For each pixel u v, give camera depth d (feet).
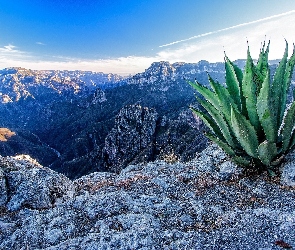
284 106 22.08
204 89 24.23
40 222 19.10
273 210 17.06
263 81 21.06
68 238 17.07
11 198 22.86
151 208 19.54
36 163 31.01
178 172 26.58
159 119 583.99
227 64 24.41
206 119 24.81
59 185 25.05
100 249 15.07
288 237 14.44
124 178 27.12
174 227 17.20
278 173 21.62
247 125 19.81
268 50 23.12
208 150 31.17
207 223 17.35
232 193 20.70
